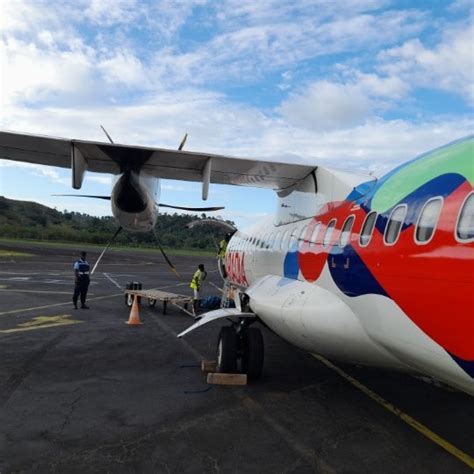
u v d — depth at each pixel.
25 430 4.94
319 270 5.95
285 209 8.36
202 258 52.97
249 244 10.73
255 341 6.93
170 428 5.10
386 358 4.84
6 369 7.27
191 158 6.80
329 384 6.86
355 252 5.05
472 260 3.36
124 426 5.12
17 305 14.41
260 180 8.00
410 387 6.74
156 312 14.25
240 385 6.75
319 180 6.78
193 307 14.15
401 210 4.41
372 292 4.66
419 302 3.93
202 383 6.80
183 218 52.00
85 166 7.14
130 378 6.97
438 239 3.75
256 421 5.36
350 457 4.50
